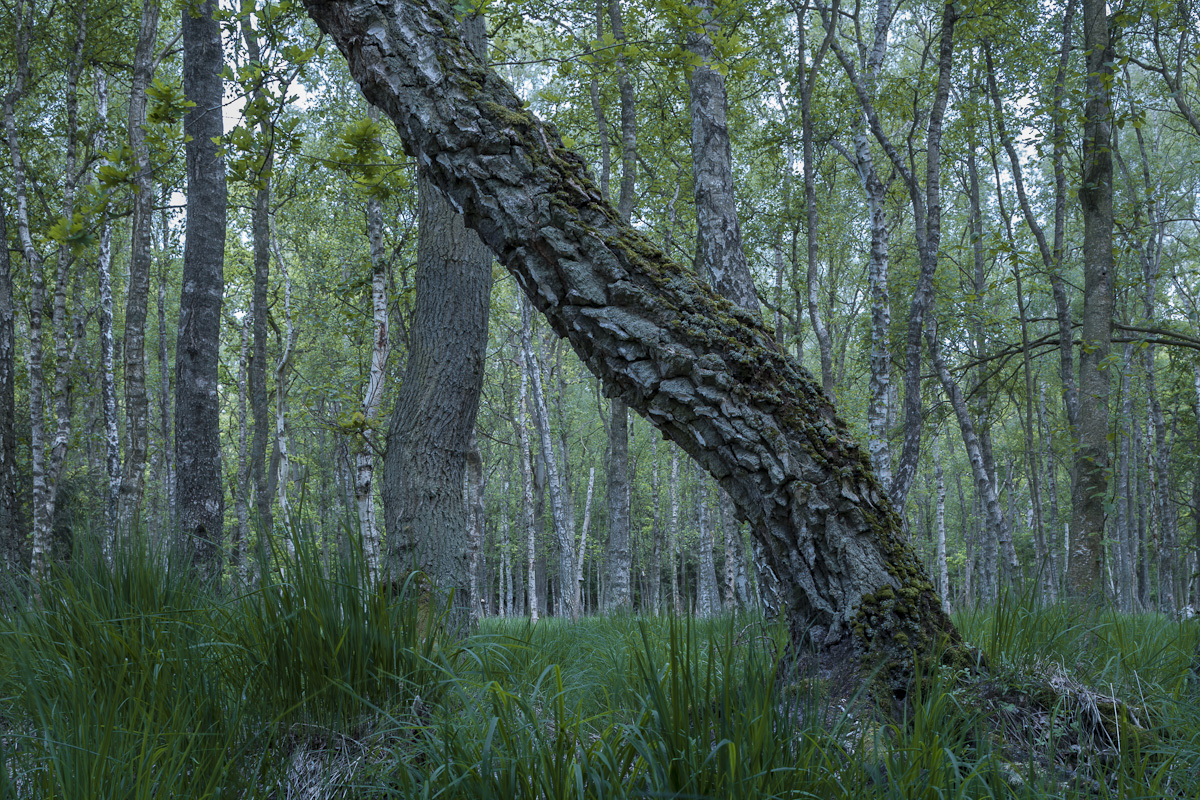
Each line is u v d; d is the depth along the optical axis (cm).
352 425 675
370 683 209
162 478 1886
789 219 1656
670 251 1483
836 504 184
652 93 1295
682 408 182
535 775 144
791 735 151
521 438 2316
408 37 185
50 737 166
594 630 482
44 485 909
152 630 217
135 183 463
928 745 152
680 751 144
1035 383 1839
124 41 1183
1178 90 984
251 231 1838
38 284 975
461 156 182
